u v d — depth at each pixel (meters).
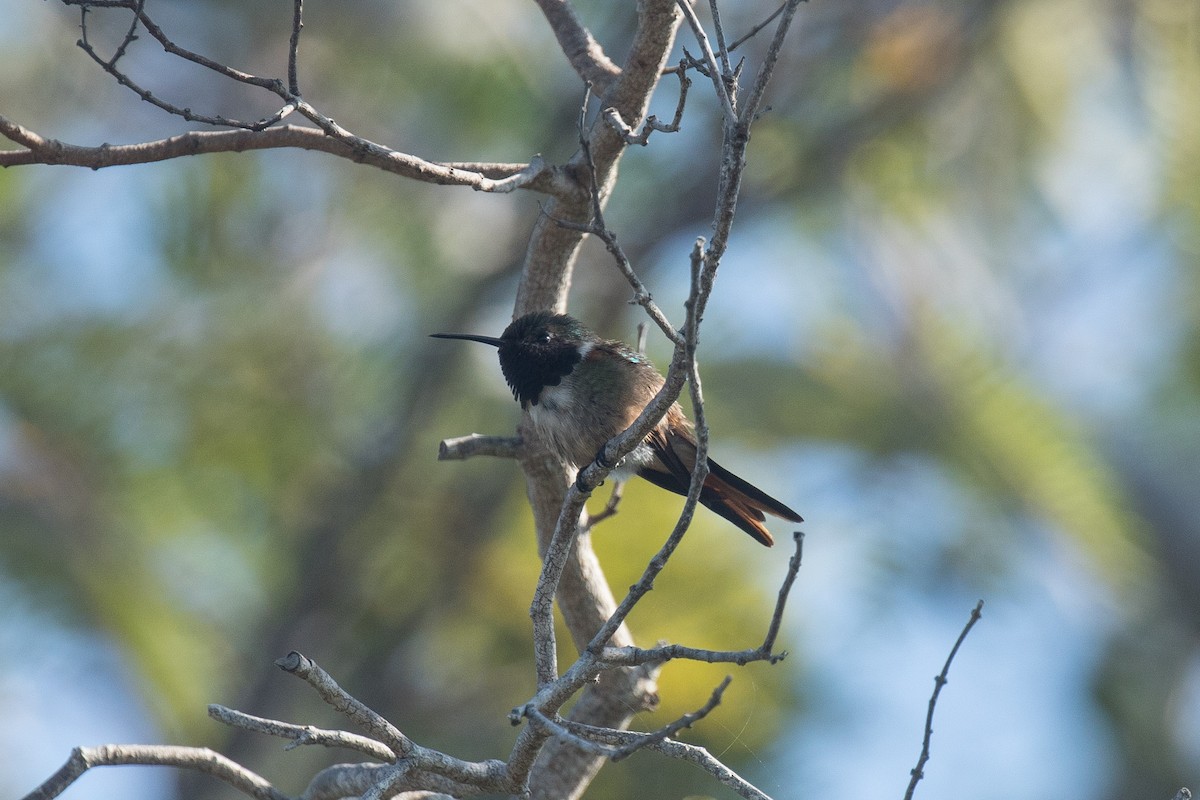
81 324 11.67
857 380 12.75
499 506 12.20
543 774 7.73
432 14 12.76
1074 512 12.68
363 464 12.48
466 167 6.75
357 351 12.98
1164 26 13.35
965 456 12.53
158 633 11.24
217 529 12.27
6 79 11.95
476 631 11.83
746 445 12.39
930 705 5.33
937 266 13.82
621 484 8.08
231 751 11.71
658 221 13.60
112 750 5.74
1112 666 14.15
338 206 13.07
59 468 11.37
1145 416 13.60
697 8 12.44
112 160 5.96
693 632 9.73
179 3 12.45
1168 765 14.60
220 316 12.46
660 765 9.63
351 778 6.76
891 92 13.33
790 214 14.02
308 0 12.53
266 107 12.60
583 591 7.70
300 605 12.12
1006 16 13.29
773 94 13.14
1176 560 13.16
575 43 7.27
